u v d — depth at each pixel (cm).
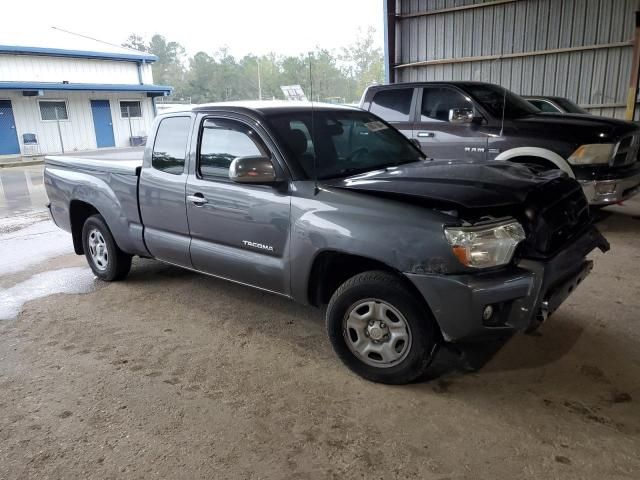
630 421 277
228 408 301
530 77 1349
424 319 297
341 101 460
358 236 303
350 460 255
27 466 257
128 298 479
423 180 326
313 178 343
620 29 1207
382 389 316
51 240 720
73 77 2366
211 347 378
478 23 1383
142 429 284
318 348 372
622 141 616
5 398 318
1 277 554
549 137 626
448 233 277
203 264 413
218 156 390
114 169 469
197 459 259
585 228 346
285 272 350
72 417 296
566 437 266
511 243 280
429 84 720
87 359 365
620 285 466
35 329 418
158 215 436
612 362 337
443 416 287
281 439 272
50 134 2264
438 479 240
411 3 1467
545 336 374
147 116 2628
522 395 304
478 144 672
